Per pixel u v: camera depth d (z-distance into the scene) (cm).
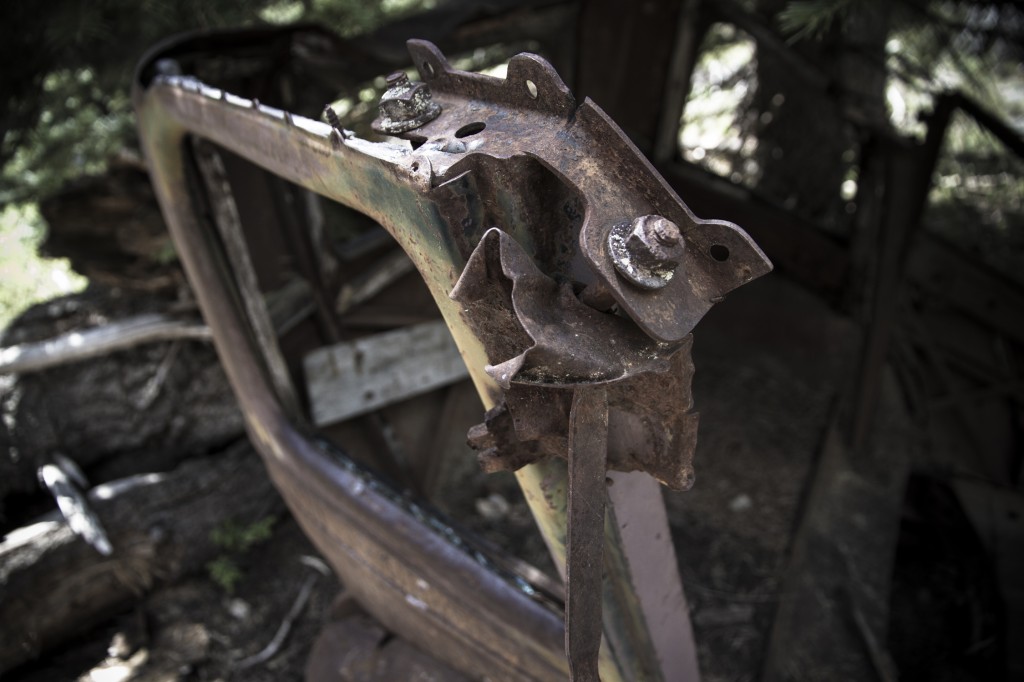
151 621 261
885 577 271
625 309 71
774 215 320
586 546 83
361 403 263
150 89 158
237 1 253
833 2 167
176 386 276
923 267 305
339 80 248
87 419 268
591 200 75
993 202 429
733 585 268
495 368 72
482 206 86
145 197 254
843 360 323
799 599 260
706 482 304
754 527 287
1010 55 252
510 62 86
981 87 282
